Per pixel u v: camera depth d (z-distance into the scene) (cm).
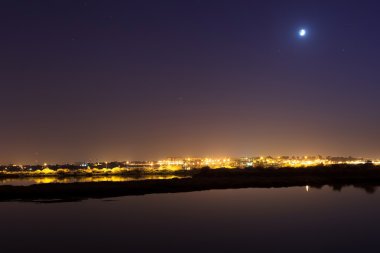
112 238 3381
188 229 3716
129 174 15175
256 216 4381
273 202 5534
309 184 8694
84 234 3544
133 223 4044
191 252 2923
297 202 5503
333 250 2931
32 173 17200
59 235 3516
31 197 6225
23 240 3338
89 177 13162
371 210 4728
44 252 2967
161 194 6788
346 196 6228
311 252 2891
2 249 3058
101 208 5078
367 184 8681
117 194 6731
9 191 6656
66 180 11106
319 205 5175
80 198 6156
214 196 6450
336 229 3647
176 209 4956
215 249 2995
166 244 3155
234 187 8075
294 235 3419
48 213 4691
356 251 2902
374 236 3359
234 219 4206
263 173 11231
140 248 3048
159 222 4084
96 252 2958
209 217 4350
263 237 3353
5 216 4491
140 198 6188
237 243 3159
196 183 8319
